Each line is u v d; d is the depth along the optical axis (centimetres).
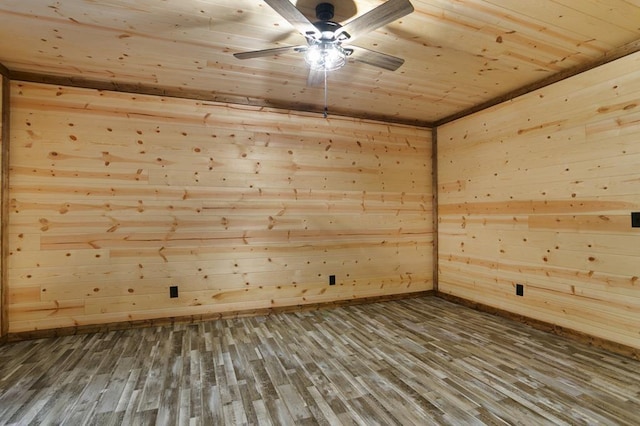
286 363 247
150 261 333
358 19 180
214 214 355
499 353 263
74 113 313
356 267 415
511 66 288
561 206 301
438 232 448
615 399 198
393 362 248
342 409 189
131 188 328
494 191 368
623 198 257
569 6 205
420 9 207
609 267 266
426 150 455
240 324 338
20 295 295
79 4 202
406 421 178
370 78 313
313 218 395
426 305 407
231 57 272
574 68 288
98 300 316
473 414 184
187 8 206
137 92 331
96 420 180
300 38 243
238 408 190
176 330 320
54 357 259
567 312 296
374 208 426
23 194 298
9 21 219
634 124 251
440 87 335
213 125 356
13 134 296
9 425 176
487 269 376
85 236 314
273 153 379
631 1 199
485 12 211
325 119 401
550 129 310
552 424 175
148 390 210
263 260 372
